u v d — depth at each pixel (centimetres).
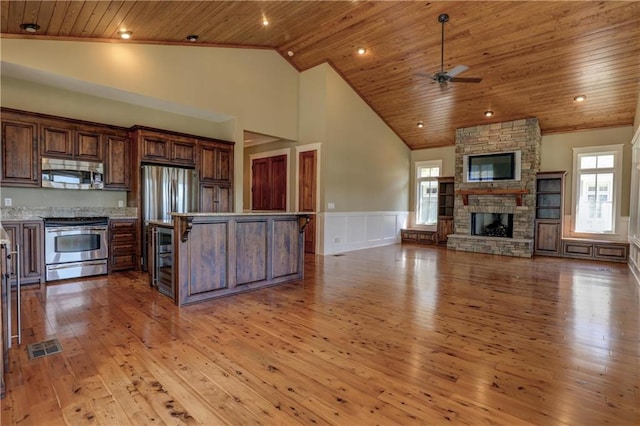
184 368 220
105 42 473
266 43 643
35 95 460
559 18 471
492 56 564
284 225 451
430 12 509
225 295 386
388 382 206
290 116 735
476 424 166
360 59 663
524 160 714
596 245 655
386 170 869
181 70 554
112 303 354
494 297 391
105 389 194
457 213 809
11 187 440
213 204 600
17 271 248
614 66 527
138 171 509
